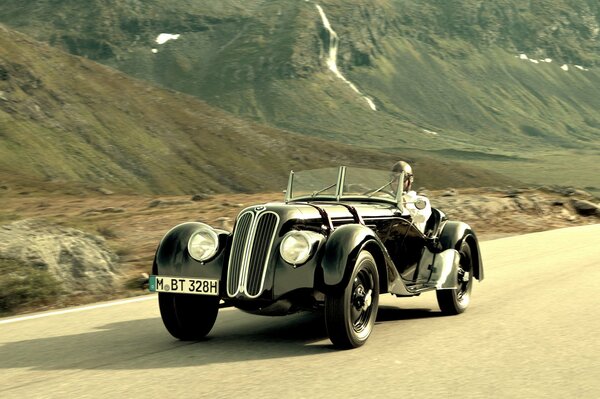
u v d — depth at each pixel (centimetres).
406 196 790
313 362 598
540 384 526
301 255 621
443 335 702
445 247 811
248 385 530
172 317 685
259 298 627
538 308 844
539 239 1661
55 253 1057
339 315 620
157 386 533
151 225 1805
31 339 722
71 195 3950
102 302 945
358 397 495
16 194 3975
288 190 792
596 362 590
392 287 696
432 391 509
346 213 703
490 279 1087
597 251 1407
